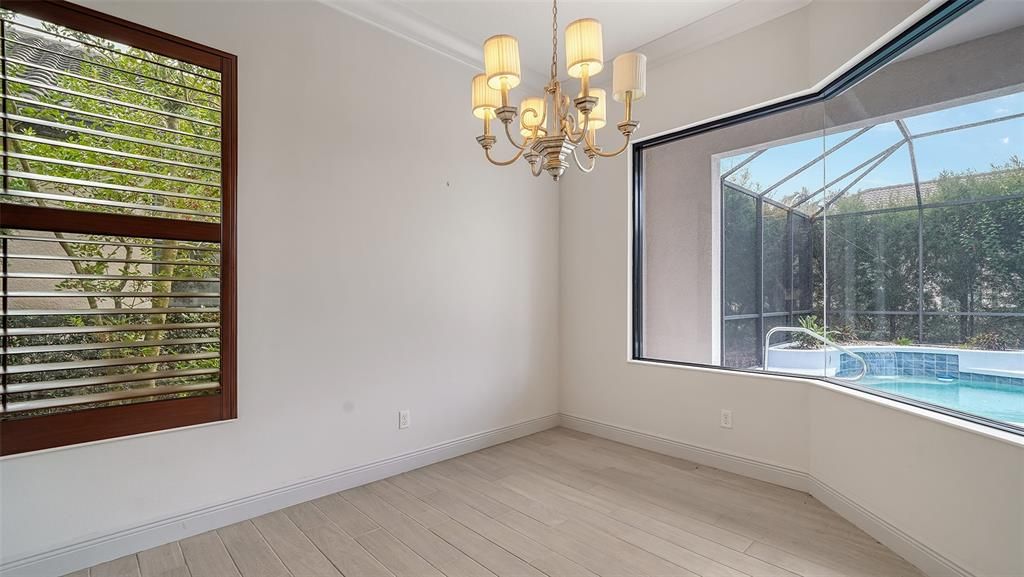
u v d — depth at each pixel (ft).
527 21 10.24
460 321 11.36
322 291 9.02
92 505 6.71
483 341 11.89
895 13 7.10
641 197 12.33
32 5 6.34
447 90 11.09
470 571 6.63
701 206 11.20
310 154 8.87
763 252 10.20
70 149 6.64
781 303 9.92
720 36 10.34
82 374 6.72
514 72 5.62
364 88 9.64
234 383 7.98
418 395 10.53
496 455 11.37
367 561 6.86
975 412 6.22
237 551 7.11
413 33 10.29
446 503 8.77
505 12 9.90
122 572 6.53
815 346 9.37
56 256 6.53
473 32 10.71
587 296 13.23
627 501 8.86
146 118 7.24
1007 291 5.93
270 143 8.39
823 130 9.21
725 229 10.81
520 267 12.78
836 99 8.93
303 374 8.79
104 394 6.86
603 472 10.31
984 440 5.85
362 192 9.60
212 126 7.79
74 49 6.68
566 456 11.32
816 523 8.00
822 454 8.81
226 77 7.92
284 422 8.55
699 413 10.87
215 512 7.77
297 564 6.78
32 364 6.35
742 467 10.14
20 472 6.21
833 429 8.51
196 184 7.61
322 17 9.06
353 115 9.47
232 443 7.97
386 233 9.98
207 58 7.74
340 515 8.27
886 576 6.48
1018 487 5.48
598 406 12.97
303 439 8.79
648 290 12.18
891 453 7.21
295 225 8.69
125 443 6.98
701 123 10.92
